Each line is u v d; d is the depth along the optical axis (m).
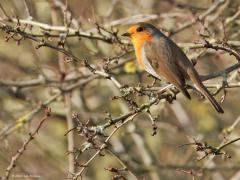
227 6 13.59
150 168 14.77
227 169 14.49
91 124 15.63
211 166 14.67
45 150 16.64
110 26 12.84
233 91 16.70
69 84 14.88
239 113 17.61
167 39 11.77
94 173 17.23
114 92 16.38
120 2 16.03
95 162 17.34
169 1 14.34
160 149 17.78
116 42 12.08
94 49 13.95
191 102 17.86
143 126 16.42
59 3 14.09
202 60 16.91
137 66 13.86
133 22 13.95
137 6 15.97
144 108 9.71
